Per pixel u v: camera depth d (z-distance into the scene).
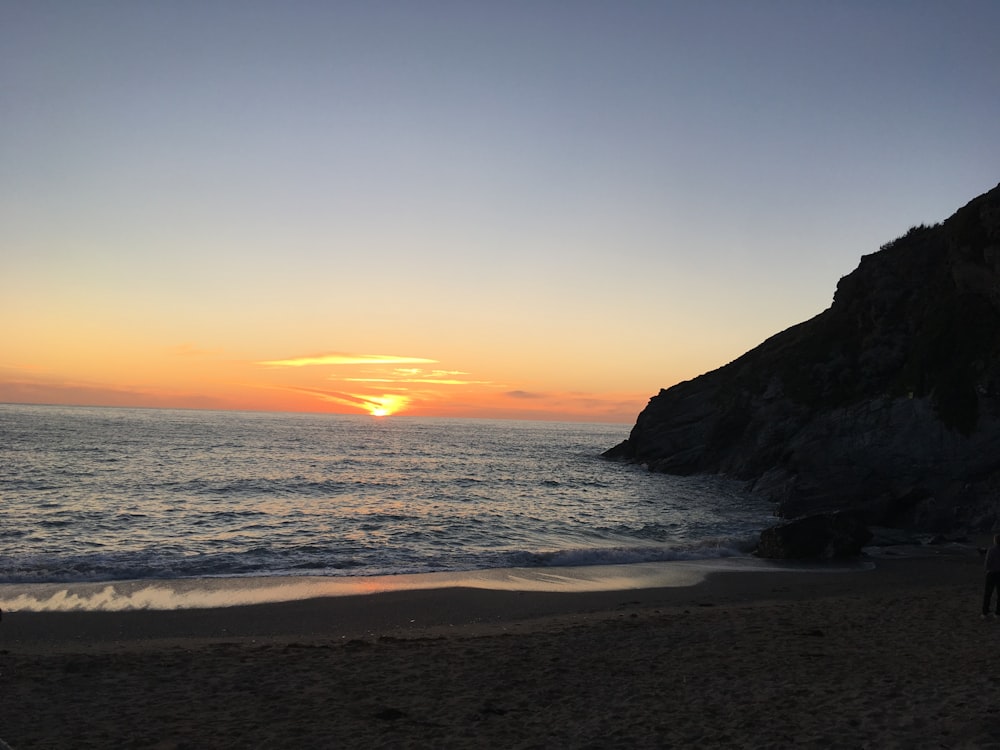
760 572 24.22
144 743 8.64
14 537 28.44
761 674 11.44
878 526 36.28
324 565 23.84
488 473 68.94
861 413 47.31
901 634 14.08
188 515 35.44
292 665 12.37
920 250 54.66
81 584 19.91
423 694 10.71
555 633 14.95
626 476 67.31
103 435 105.94
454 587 20.94
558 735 8.88
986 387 39.62
